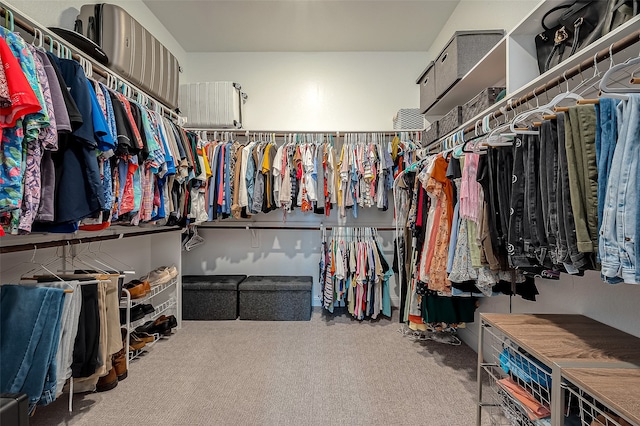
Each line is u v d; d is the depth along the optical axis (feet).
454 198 5.32
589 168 2.69
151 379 6.02
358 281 9.09
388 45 10.66
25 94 3.04
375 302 9.33
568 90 4.03
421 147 9.32
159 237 9.01
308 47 10.80
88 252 6.83
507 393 4.06
